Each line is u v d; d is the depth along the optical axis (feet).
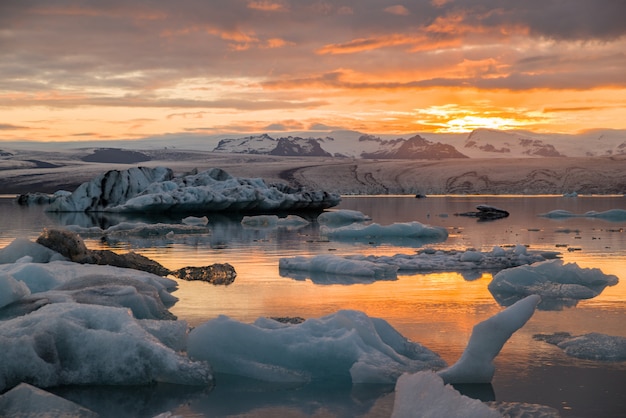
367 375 16.10
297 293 27.37
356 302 25.38
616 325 21.59
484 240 53.67
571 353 18.11
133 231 60.64
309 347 17.03
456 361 17.43
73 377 16.22
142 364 16.37
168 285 28.53
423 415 12.84
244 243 51.03
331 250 45.44
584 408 14.15
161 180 111.14
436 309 24.06
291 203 108.78
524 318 16.42
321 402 14.85
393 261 36.68
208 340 17.30
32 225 72.95
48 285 24.98
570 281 29.58
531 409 13.99
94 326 17.89
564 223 74.79
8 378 15.70
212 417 14.03
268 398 15.15
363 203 142.61
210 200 98.78
